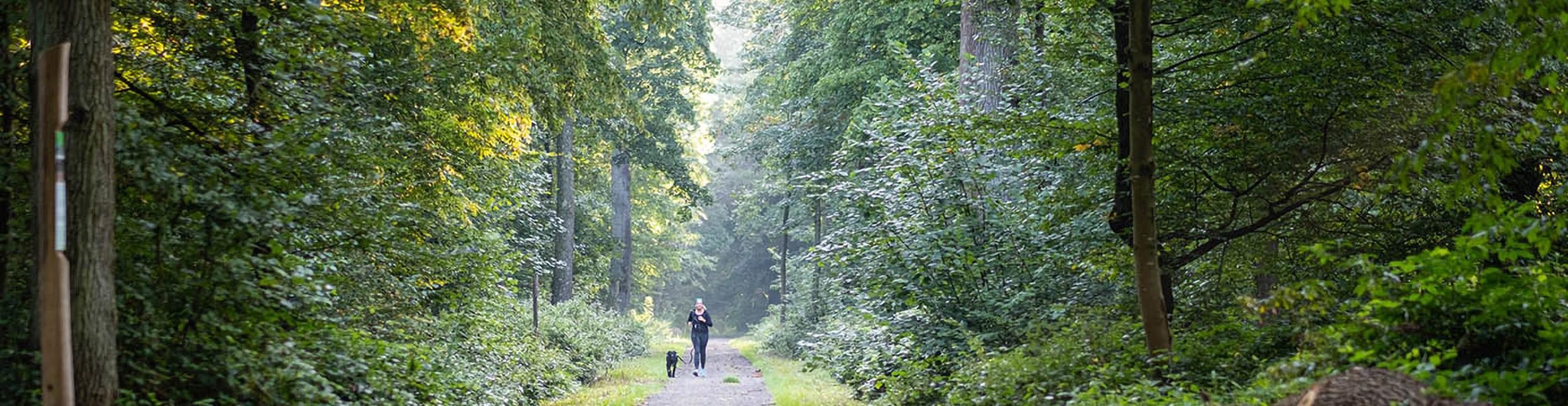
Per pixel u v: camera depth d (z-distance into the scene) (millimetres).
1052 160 11828
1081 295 11383
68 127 6309
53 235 5410
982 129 11477
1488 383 5211
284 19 8922
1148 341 8289
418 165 11711
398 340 11008
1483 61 5941
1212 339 9172
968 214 12117
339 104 9672
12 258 7559
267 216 7414
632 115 15289
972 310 11680
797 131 26609
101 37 6438
